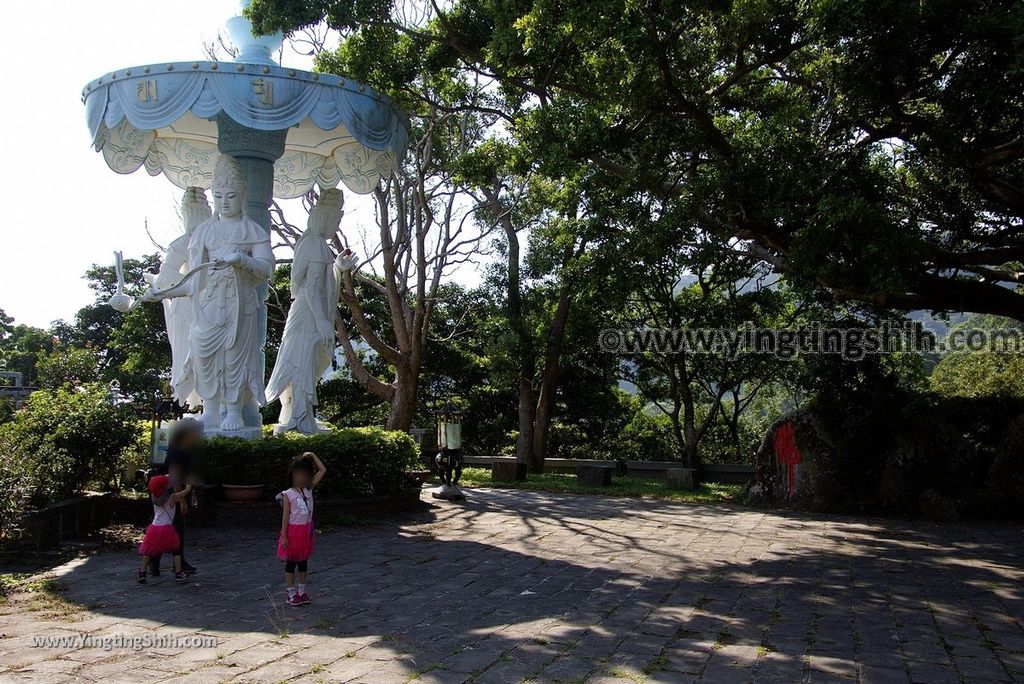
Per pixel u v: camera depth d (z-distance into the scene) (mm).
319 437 12820
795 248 11133
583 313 21344
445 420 15758
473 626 6871
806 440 15289
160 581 8328
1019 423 14133
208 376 12812
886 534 12305
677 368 22391
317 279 14539
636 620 7160
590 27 11086
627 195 13273
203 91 11836
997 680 5652
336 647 6180
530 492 17516
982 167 12586
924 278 12828
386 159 15031
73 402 11156
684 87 12516
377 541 11023
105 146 13508
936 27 10617
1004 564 9984
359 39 14016
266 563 9289
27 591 7812
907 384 18266
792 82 14711
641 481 20562
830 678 5652
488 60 12539
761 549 10945
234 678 5430
